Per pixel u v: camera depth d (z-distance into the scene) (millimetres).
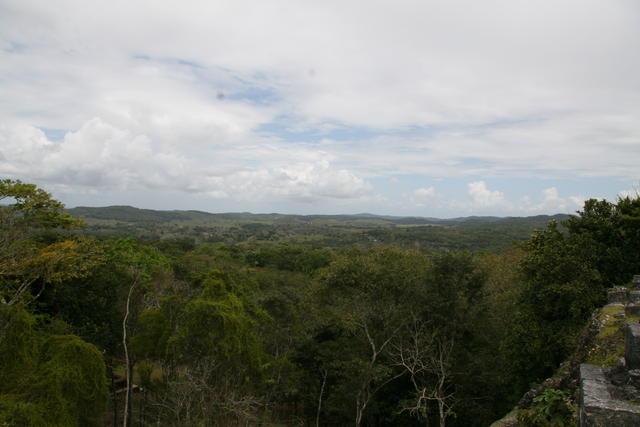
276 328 19094
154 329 14695
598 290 12273
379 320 18578
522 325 13227
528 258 13820
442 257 17984
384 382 17688
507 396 16438
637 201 13852
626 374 5754
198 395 12781
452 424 17656
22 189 17656
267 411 16875
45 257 16484
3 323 8883
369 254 25516
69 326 18078
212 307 12773
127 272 19047
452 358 16891
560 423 6500
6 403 7477
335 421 19797
